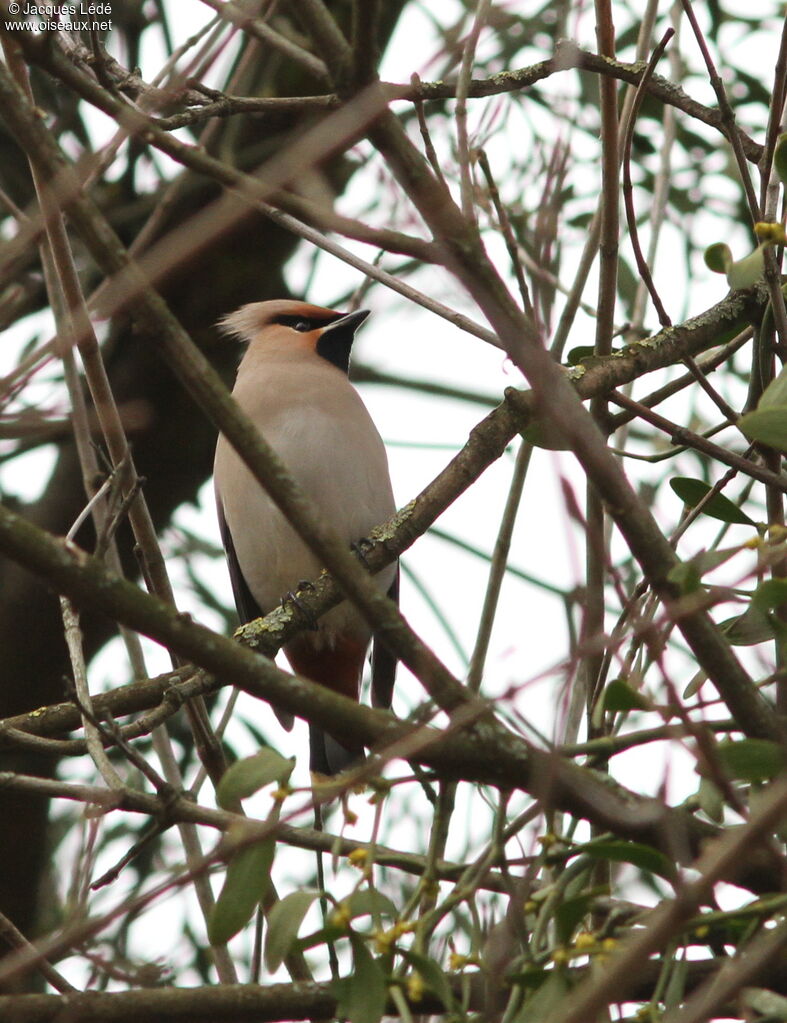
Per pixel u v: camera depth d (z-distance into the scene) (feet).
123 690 25.22
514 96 35.09
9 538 15.60
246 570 36.22
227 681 16.65
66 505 42.37
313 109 25.53
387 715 17.11
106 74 23.82
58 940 16.15
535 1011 16.26
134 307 16.12
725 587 16.38
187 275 41.75
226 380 44.32
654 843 17.71
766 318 23.07
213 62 24.53
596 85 35.83
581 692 22.93
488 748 17.24
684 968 16.85
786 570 19.66
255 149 39.83
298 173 15.74
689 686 20.83
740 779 16.78
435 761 17.31
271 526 34.94
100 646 42.98
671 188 37.91
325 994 18.93
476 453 25.76
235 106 25.45
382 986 16.67
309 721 16.88
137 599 16.10
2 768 40.27
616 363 24.53
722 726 19.07
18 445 40.11
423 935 17.19
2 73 16.07
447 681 17.02
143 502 25.91
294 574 35.29
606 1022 15.89
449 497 26.35
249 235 42.83
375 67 16.74
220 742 25.77
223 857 16.74
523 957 17.34
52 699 42.55
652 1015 16.37
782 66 22.43
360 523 34.88
